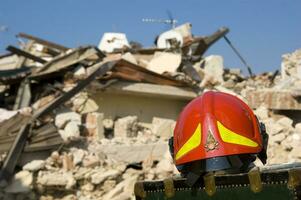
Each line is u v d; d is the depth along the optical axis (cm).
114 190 1329
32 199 1295
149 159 1497
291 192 261
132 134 1669
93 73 1570
